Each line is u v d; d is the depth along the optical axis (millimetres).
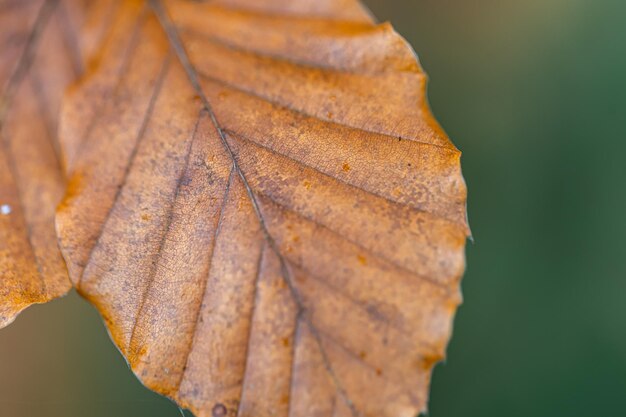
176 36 151
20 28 156
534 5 183
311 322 134
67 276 144
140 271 138
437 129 139
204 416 134
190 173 141
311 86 144
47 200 150
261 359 134
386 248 134
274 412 133
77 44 155
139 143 144
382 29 144
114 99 147
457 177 135
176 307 137
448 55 183
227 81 146
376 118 140
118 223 140
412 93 141
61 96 155
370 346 132
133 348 136
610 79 184
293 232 137
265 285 136
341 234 135
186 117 144
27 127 154
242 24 150
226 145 142
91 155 144
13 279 143
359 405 132
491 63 184
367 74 143
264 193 139
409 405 131
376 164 138
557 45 184
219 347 135
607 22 183
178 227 139
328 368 133
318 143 140
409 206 135
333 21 148
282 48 147
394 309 132
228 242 138
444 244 133
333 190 137
